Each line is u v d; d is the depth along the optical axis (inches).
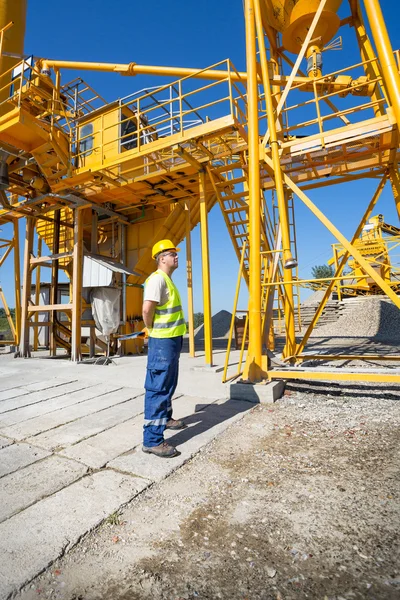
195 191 364.8
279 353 360.8
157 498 92.9
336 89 327.6
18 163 375.9
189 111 267.0
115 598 59.3
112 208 419.5
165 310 122.3
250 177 212.1
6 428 155.7
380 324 584.7
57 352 522.3
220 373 244.2
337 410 165.3
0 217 471.5
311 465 108.4
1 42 332.5
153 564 67.7
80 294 362.9
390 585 59.3
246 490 95.2
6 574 64.4
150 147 285.4
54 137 324.2
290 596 58.0
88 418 165.8
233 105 250.8
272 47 331.3
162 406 119.0
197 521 81.7
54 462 117.1
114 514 84.8
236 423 151.6
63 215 518.9
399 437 127.8
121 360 351.9
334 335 554.3
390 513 80.6
